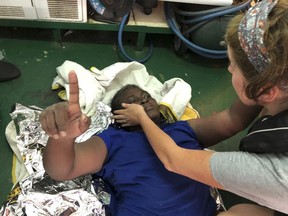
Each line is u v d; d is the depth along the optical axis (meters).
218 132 1.17
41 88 1.51
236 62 0.68
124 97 1.25
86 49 1.69
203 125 1.18
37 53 1.63
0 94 1.47
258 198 0.73
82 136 1.27
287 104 0.68
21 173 1.22
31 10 1.49
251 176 0.68
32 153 1.24
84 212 1.06
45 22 1.56
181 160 0.85
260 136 0.68
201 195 1.06
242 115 1.13
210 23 1.53
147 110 1.22
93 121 1.34
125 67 1.49
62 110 0.72
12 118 1.33
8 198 1.08
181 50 1.71
